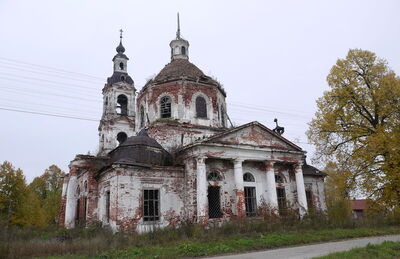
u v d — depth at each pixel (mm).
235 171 21578
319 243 14641
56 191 52094
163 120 23891
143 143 21375
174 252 12000
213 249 12539
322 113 23812
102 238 14625
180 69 27125
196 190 20484
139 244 13766
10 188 36375
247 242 13789
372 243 12984
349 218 20828
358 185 21344
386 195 19688
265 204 21594
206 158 20656
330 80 23625
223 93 27922
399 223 20703
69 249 12734
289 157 24156
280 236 15289
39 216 38562
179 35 30969
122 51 39844
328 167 24500
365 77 22766
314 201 28172
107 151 33688
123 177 19234
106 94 37344
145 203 19766
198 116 25109
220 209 21312
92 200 23094
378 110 22031
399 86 20516
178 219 20406
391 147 19469
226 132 21578
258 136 23172
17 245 12641
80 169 26859
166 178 20859
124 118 35781
